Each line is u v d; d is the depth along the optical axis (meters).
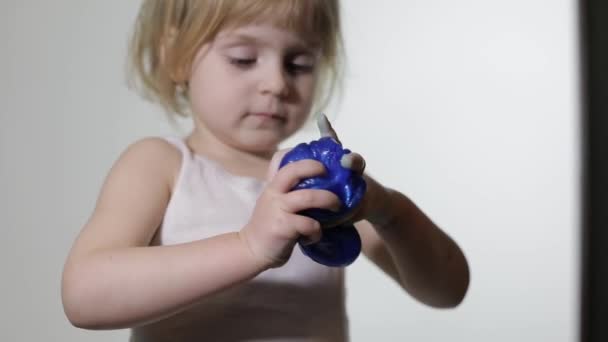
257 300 0.83
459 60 1.73
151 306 0.70
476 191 1.75
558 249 1.75
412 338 1.70
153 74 0.99
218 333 0.81
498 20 1.74
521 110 1.75
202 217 0.83
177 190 0.83
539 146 1.75
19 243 1.50
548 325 1.74
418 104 1.73
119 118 1.52
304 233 0.66
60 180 1.51
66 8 1.52
